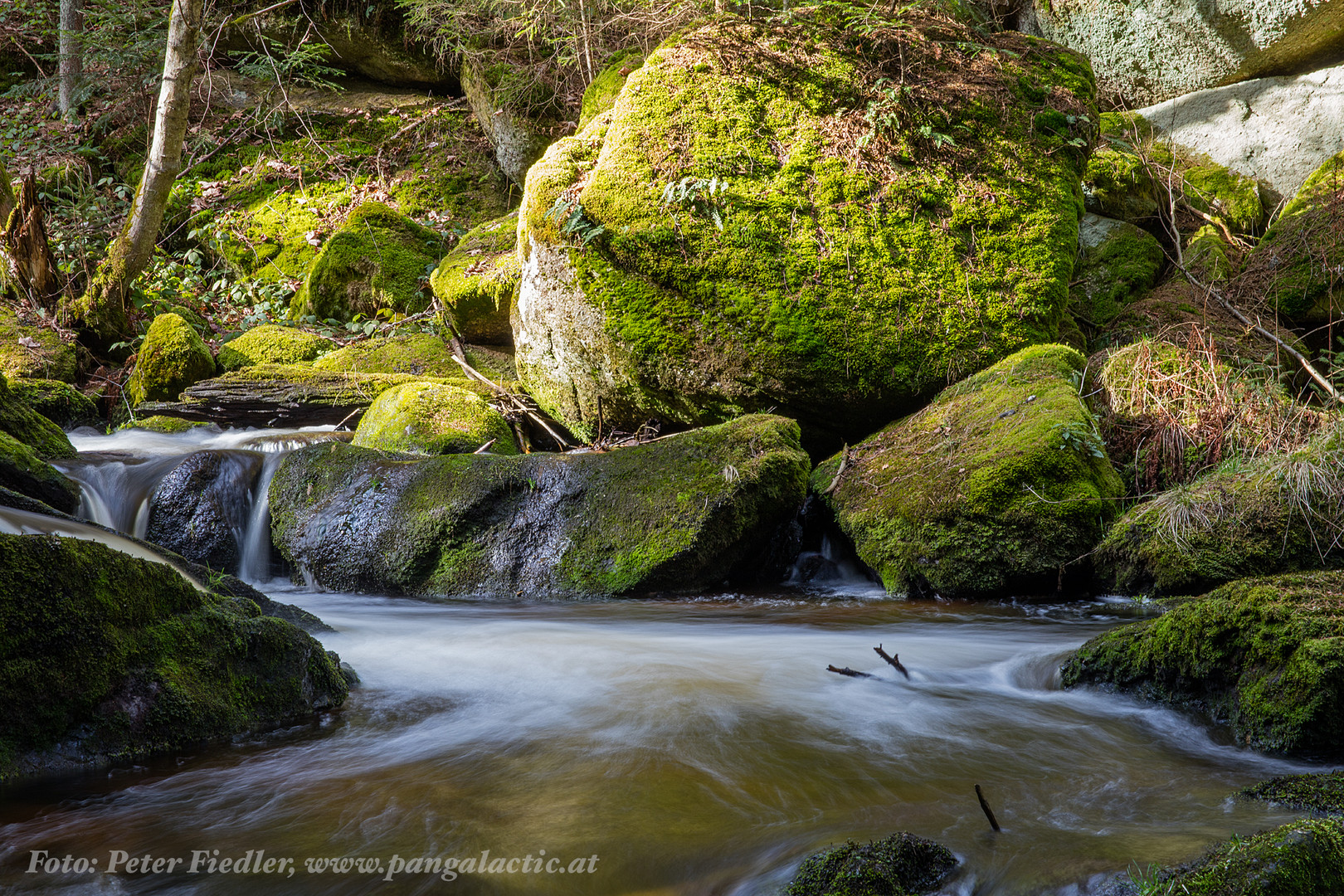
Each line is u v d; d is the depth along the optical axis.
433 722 3.17
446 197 11.01
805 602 5.26
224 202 11.07
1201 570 4.80
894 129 6.63
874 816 2.41
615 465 5.63
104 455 6.32
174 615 3.05
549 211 6.50
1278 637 2.91
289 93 12.13
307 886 2.12
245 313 9.98
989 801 2.49
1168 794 2.51
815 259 6.32
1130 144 9.03
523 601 5.29
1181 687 3.22
